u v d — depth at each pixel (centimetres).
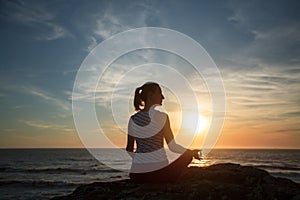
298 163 6656
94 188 460
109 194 430
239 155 10962
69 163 6644
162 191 423
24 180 3772
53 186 3344
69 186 3353
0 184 3456
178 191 421
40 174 4519
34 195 2755
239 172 487
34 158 8450
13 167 5594
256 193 413
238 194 412
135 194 415
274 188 424
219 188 421
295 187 445
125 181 491
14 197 2648
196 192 408
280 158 8800
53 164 6325
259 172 490
